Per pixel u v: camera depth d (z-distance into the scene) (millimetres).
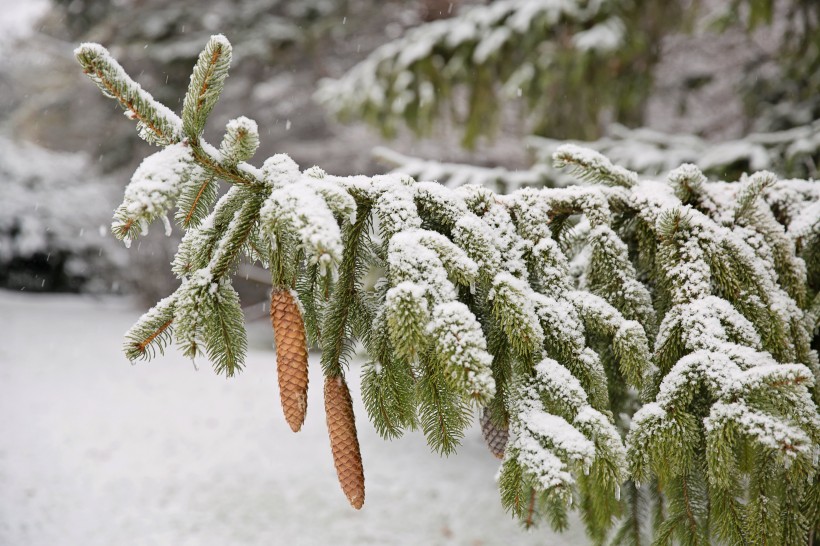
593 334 1652
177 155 1167
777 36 8289
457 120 6234
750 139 3729
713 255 1573
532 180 3562
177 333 1254
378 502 5238
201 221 1374
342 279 1448
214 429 6812
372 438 6406
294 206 1163
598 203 1615
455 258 1323
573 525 4117
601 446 1300
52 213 15188
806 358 1633
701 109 9188
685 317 1501
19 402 7434
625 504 1943
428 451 6102
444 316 1217
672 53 9023
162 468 5906
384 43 14203
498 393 1456
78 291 15773
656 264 1669
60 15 15547
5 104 22609
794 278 1709
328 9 12555
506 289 1334
